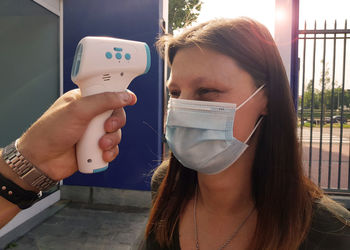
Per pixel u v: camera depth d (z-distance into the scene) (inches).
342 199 164.1
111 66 34.6
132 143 164.6
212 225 36.7
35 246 120.0
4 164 31.6
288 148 35.8
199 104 35.4
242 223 35.6
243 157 37.4
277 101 35.2
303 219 33.1
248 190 37.1
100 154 35.0
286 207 33.9
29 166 31.8
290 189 34.6
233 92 34.0
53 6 156.7
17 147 32.1
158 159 163.5
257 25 34.7
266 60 34.7
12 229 130.1
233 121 34.8
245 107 34.8
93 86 34.2
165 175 46.9
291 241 32.4
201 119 35.8
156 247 40.2
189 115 36.4
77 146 34.4
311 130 172.2
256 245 33.2
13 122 130.1
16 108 131.9
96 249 119.0
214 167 36.8
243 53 33.1
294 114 36.9
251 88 34.7
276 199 34.4
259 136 37.4
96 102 32.3
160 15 158.1
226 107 34.4
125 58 35.7
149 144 163.2
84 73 33.2
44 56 152.6
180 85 35.9
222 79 33.2
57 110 32.4
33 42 143.3
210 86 33.9
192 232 37.5
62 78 166.1
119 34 159.2
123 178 166.7
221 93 34.3
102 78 34.5
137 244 46.9
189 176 41.2
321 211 32.8
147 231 41.5
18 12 132.0
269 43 35.1
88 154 34.2
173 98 40.0
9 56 127.0
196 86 35.1
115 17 158.7
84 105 31.9
